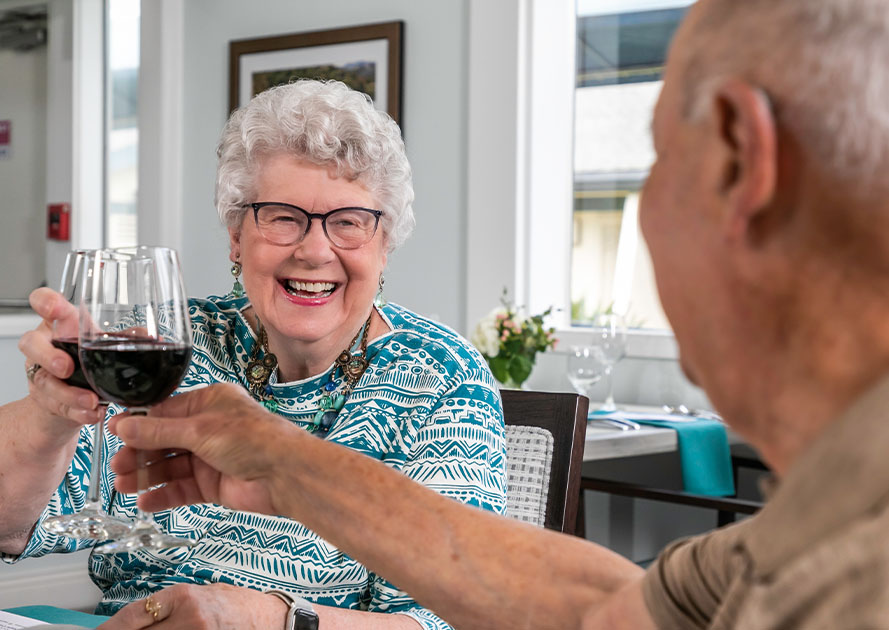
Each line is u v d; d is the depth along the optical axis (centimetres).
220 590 105
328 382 145
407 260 419
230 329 153
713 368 48
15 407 119
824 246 42
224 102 468
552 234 404
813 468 41
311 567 134
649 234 50
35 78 505
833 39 41
